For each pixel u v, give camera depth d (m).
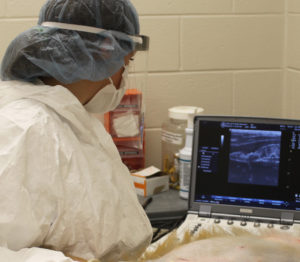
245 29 1.83
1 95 0.91
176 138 1.66
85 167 0.89
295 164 1.23
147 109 1.84
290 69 1.82
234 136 1.26
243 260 0.71
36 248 0.77
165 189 1.62
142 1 1.76
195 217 1.23
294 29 1.77
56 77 0.97
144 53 1.54
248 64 1.86
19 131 0.83
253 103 1.89
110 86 1.04
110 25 0.98
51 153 0.83
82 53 0.95
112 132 1.62
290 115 1.84
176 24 1.79
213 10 1.80
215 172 1.26
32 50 0.94
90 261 0.78
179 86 1.84
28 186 0.80
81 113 0.95
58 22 0.96
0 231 0.76
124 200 0.98
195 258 0.73
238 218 1.22
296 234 0.85
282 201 1.22
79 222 0.85
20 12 1.70
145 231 1.01
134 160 1.71
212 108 1.87
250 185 1.24
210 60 1.83
